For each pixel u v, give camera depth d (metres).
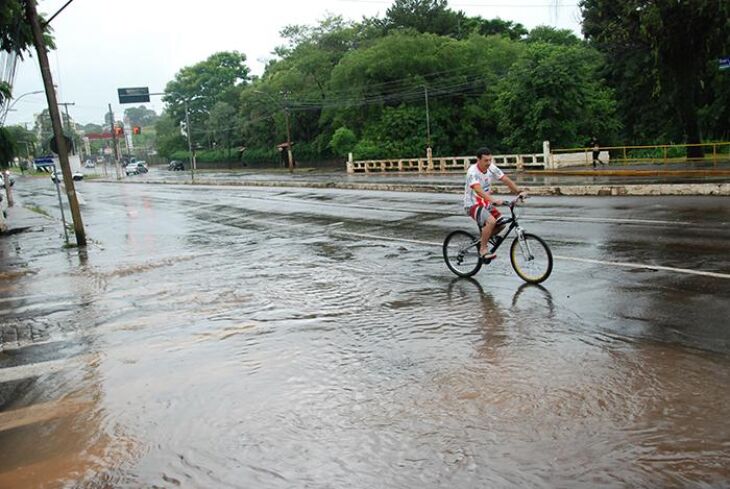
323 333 6.89
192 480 3.99
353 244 13.44
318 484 3.81
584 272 8.81
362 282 9.48
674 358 5.39
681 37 29.62
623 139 48.56
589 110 42.22
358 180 38.28
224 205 26.70
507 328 6.56
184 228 19.31
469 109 55.56
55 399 5.55
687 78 31.58
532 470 3.79
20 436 4.83
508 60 57.22
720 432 4.11
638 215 13.95
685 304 6.92
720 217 12.80
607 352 5.64
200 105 103.69
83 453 4.46
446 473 3.82
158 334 7.38
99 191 46.19
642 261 9.21
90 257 14.29
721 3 26.45
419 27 64.38
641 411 4.46
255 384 5.50
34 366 6.52
